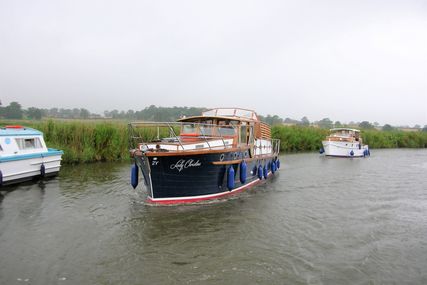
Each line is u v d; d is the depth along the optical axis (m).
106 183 16.88
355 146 37.75
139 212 11.74
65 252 8.40
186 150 11.69
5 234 9.60
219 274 7.36
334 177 21.17
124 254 8.32
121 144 26.61
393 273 7.63
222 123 14.98
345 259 8.31
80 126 25.69
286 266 7.83
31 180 17.12
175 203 12.72
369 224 11.20
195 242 9.17
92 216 11.33
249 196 14.78
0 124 25.84
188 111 47.94
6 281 6.93
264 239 9.52
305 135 46.03
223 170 13.27
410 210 13.12
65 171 20.55
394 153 46.66
